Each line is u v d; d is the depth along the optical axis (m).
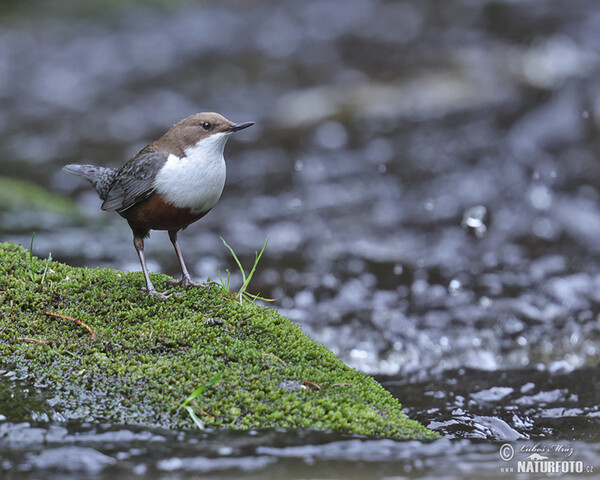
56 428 5.07
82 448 4.84
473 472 4.92
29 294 6.28
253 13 29.47
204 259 11.81
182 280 6.71
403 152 16.64
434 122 17.69
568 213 13.14
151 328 6.00
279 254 12.16
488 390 7.40
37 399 5.31
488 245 12.41
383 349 8.77
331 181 15.76
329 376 5.84
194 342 5.92
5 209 12.62
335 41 25.25
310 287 10.64
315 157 17.00
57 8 31.22
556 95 16.84
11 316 6.05
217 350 5.85
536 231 12.67
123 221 13.46
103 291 6.44
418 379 7.85
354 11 27.45
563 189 13.96
